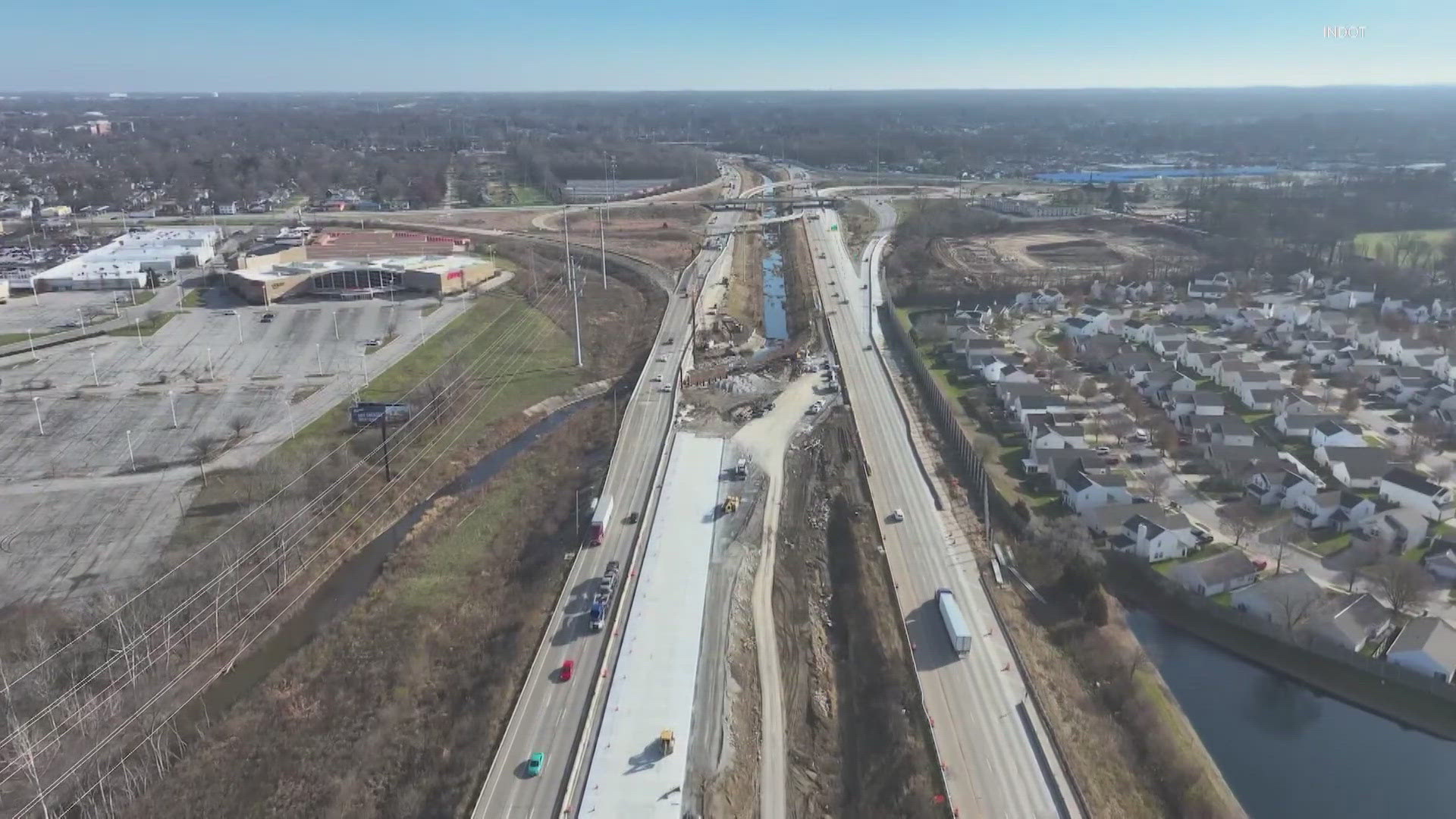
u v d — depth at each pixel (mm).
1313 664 72812
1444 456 104688
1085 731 64750
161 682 69750
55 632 73250
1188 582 81750
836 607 82562
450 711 67562
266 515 90938
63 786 59094
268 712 68062
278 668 73312
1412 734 66938
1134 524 87750
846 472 106250
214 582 80438
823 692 71438
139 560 84938
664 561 86312
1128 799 59219
